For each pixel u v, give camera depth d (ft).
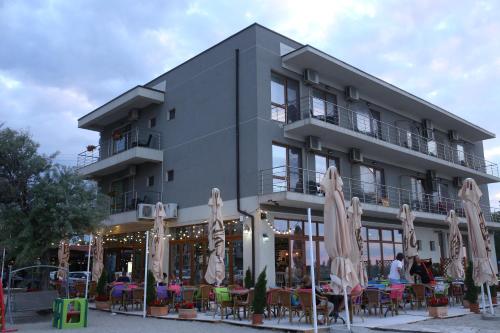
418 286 46.85
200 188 70.38
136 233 83.15
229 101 68.28
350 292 33.88
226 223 65.62
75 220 49.16
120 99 83.56
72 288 64.75
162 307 47.34
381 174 83.82
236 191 64.28
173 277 64.03
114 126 94.12
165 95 80.89
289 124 65.92
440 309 42.01
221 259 50.67
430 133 97.09
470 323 37.42
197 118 73.36
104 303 55.21
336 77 74.79
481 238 41.60
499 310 47.57
